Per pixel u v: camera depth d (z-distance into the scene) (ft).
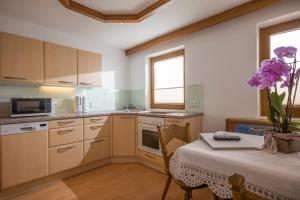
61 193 6.46
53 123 7.19
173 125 4.97
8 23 7.63
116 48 11.95
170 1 6.27
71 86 9.52
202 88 8.59
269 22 6.68
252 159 2.77
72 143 7.77
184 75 9.39
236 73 7.42
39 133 6.79
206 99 8.43
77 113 9.05
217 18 7.42
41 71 7.63
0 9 6.98
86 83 9.30
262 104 7.02
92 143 8.52
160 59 11.18
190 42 9.07
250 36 7.02
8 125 6.08
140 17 7.42
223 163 2.82
